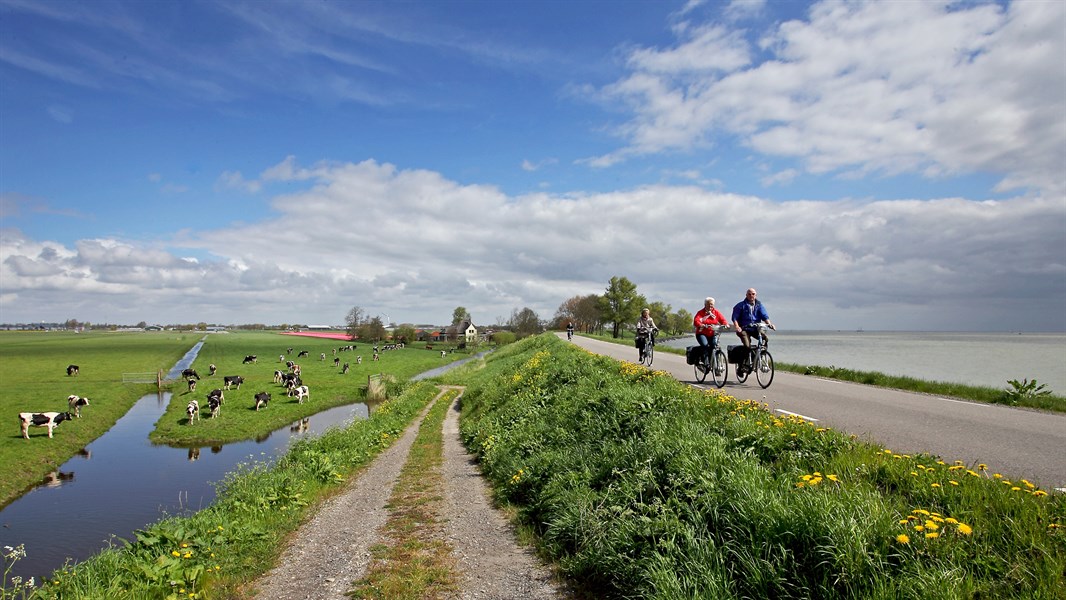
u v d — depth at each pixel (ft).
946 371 100.32
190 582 21.53
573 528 21.26
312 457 45.93
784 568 14.17
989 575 12.29
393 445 60.13
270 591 20.71
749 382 51.01
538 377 62.64
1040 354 187.42
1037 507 14.28
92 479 64.28
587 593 17.61
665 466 22.06
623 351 110.22
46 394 123.03
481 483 36.29
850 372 56.65
